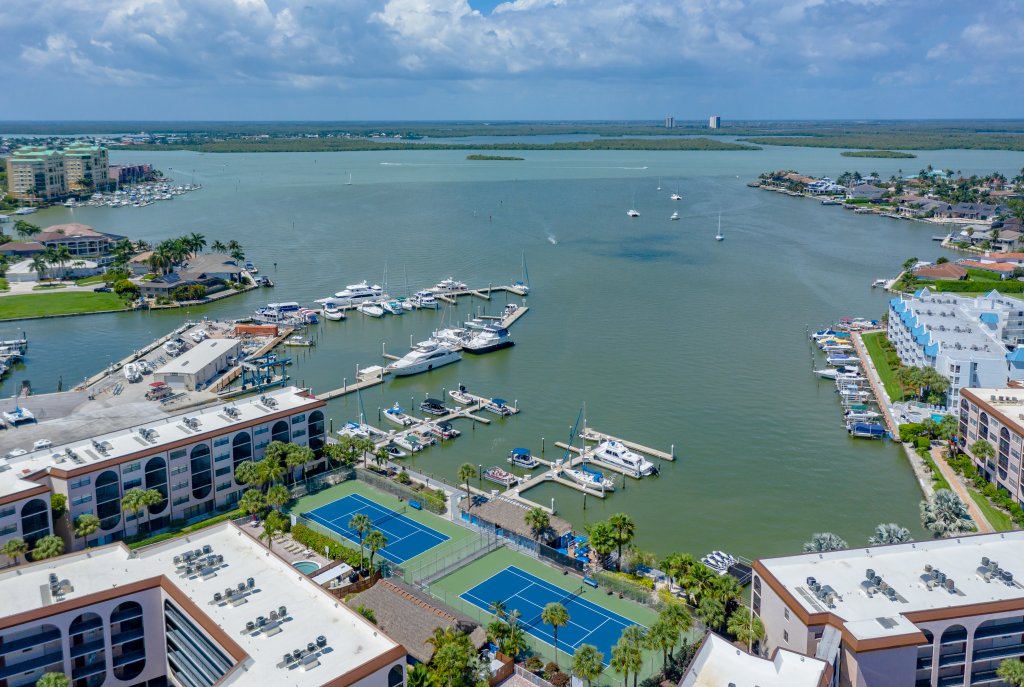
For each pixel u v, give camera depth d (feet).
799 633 317.22
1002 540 375.45
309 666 289.53
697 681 281.74
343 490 544.21
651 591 421.18
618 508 533.96
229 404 561.43
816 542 398.83
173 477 492.95
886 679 302.04
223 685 280.51
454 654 331.36
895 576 344.90
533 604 412.36
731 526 511.40
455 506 520.83
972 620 319.27
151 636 348.18
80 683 335.06
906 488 564.71
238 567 357.61
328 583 414.41
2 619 312.71
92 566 357.41
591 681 346.74
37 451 487.61
